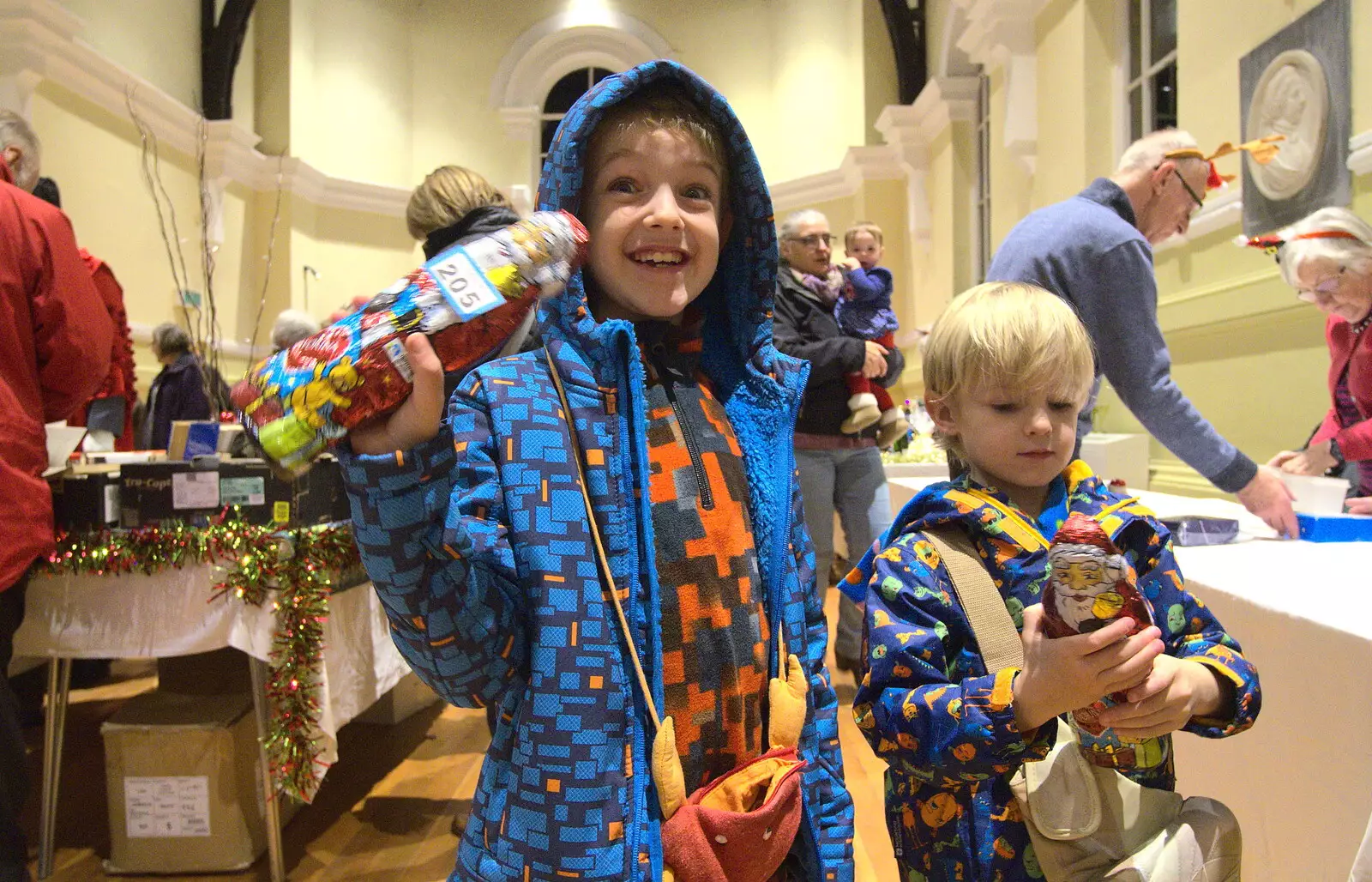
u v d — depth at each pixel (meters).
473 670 0.77
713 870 0.77
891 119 7.15
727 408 1.04
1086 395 0.99
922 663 0.87
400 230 9.08
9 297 1.78
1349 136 2.40
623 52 9.27
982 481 0.99
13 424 1.74
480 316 0.70
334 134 8.71
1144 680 0.77
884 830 2.08
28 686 3.22
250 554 1.85
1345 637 0.94
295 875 1.95
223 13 7.58
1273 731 1.08
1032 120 4.58
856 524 2.88
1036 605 0.81
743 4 8.97
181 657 2.21
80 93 5.70
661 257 0.93
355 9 8.79
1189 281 3.35
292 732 1.83
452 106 9.37
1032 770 0.85
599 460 0.85
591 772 0.77
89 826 2.23
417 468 0.71
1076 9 4.05
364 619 2.21
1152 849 0.82
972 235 6.40
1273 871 1.08
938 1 7.15
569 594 0.80
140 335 6.30
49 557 1.86
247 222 7.99
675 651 0.86
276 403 0.69
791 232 2.97
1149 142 1.90
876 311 2.90
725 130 1.00
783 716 0.90
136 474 1.91
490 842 0.81
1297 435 2.72
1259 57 2.78
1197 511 1.88
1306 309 2.63
